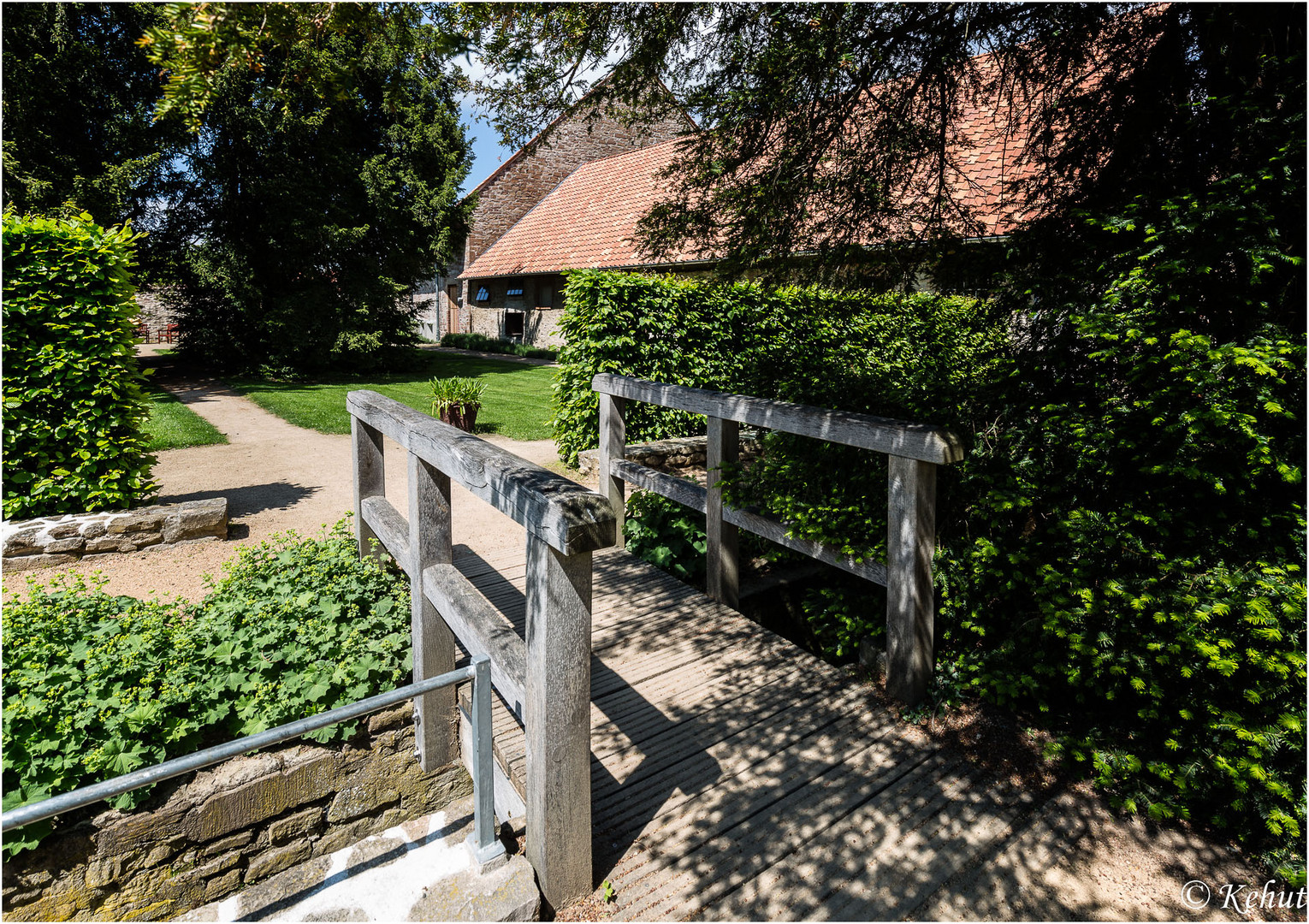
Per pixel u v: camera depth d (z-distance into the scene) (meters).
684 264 13.37
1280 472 2.82
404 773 3.29
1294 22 3.01
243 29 1.72
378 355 17.08
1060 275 3.62
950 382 4.34
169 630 3.50
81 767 2.65
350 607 3.85
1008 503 3.45
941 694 3.64
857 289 5.55
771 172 4.48
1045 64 4.09
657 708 3.61
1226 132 3.29
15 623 3.44
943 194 4.90
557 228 21.17
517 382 15.84
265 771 2.89
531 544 2.33
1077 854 2.77
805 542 4.23
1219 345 3.05
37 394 5.44
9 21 11.42
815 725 3.50
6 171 11.39
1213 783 2.81
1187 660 2.89
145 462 6.09
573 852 2.48
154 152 13.01
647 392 5.38
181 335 17.66
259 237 15.28
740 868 2.65
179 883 2.77
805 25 3.71
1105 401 3.41
